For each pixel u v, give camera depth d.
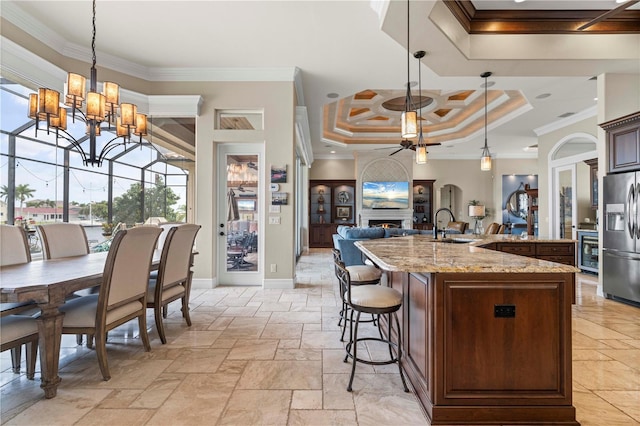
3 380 2.09
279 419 1.68
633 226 3.70
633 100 3.96
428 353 1.73
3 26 3.23
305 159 8.87
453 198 10.57
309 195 10.34
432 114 7.18
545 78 4.56
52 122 2.66
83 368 2.24
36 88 3.61
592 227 6.13
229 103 4.60
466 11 3.24
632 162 3.73
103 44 3.92
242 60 4.29
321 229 10.34
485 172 10.20
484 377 1.67
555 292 1.68
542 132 7.11
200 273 4.60
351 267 2.91
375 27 3.47
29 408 1.76
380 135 8.54
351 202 10.48
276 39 3.75
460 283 1.68
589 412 1.75
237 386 2.01
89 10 3.26
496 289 1.68
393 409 1.78
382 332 2.85
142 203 7.93
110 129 4.27
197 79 4.61
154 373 2.18
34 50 3.56
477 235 4.84
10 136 5.01
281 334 2.90
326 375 2.16
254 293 4.34
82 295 2.86
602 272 4.18
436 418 1.64
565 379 1.66
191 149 4.89
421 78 4.70
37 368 2.27
